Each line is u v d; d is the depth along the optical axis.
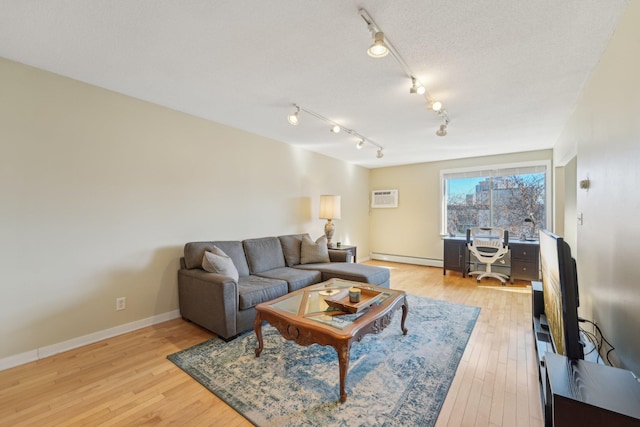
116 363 2.15
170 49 1.97
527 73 2.25
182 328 2.80
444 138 4.16
